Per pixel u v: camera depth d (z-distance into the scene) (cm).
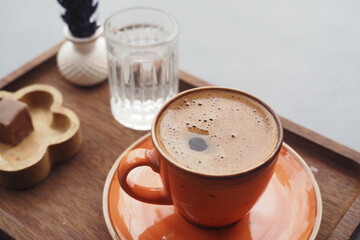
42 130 43
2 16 75
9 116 40
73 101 47
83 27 45
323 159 40
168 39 41
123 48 41
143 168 36
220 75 66
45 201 38
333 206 37
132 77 43
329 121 59
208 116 32
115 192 35
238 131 31
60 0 43
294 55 68
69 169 40
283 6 77
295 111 61
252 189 30
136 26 45
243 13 76
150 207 35
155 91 45
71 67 47
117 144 43
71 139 40
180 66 68
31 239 34
